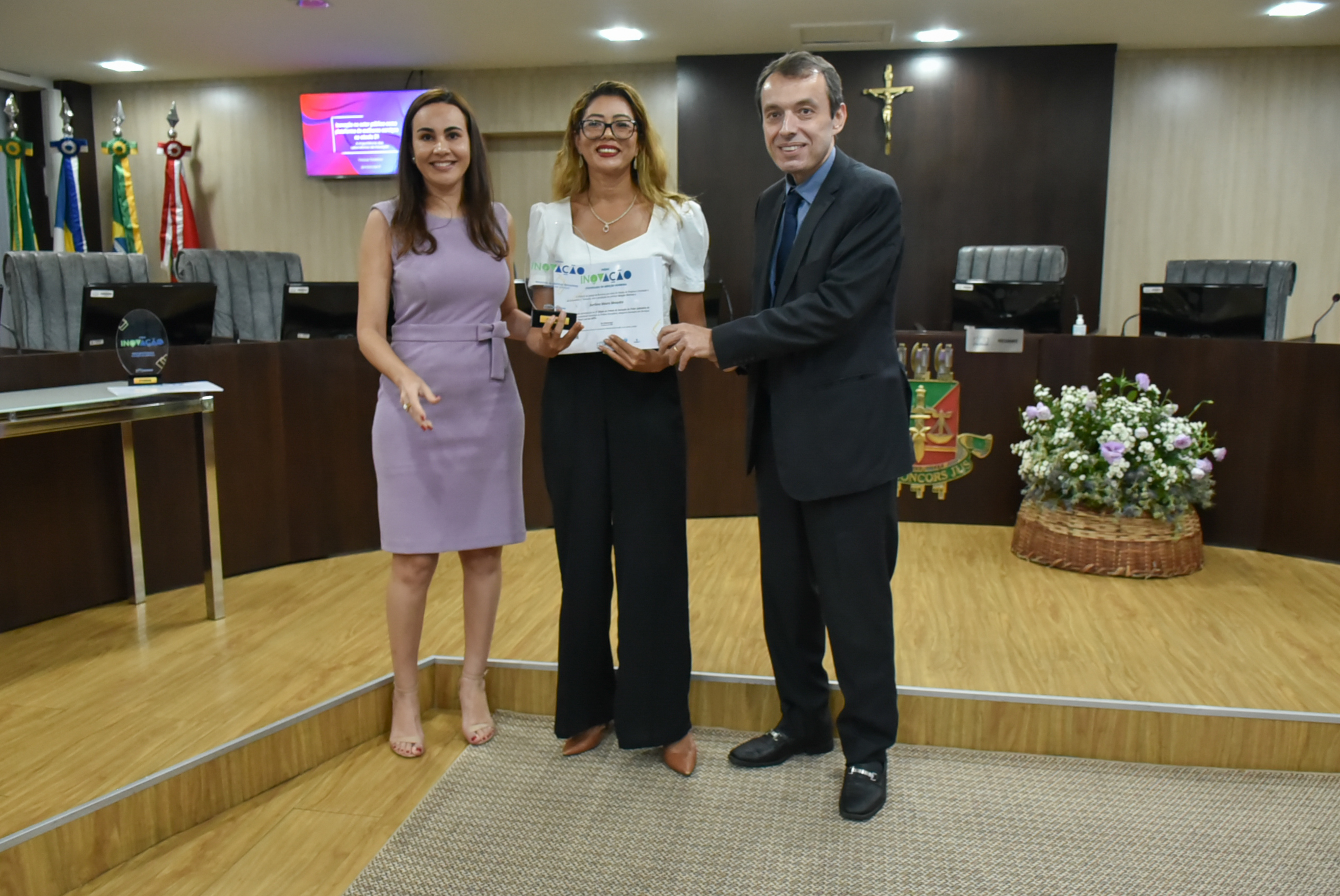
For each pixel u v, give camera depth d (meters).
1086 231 6.60
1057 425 3.30
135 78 7.49
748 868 1.86
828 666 2.49
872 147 6.74
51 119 7.60
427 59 6.89
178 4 5.49
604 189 2.04
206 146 7.70
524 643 2.60
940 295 6.80
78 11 5.61
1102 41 6.33
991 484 3.74
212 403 2.73
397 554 2.19
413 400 1.98
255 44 6.42
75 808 1.82
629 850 1.92
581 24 5.94
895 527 2.04
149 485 3.00
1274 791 2.15
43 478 2.78
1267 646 2.60
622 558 2.11
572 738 2.29
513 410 2.25
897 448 1.97
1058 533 3.24
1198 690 2.33
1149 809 2.08
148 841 1.94
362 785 2.17
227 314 4.73
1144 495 3.11
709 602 2.94
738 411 3.80
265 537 3.28
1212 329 3.52
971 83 6.57
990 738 2.32
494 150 7.50
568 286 1.98
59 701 2.27
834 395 1.94
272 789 2.16
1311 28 5.98
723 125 6.82
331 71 7.30
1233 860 1.89
